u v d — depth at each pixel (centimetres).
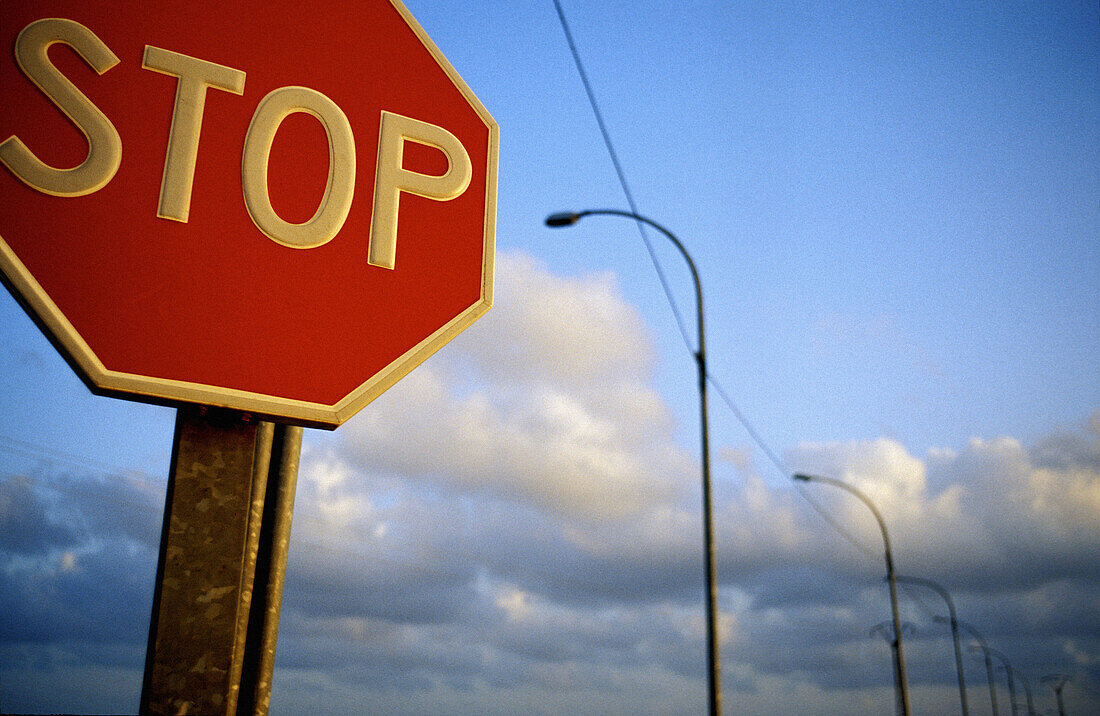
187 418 263
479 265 325
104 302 269
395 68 335
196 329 277
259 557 325
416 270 315
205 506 248
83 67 284
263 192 299
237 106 304
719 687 1408
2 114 271
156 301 275
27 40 279
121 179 280
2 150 268
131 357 267
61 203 271
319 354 291
